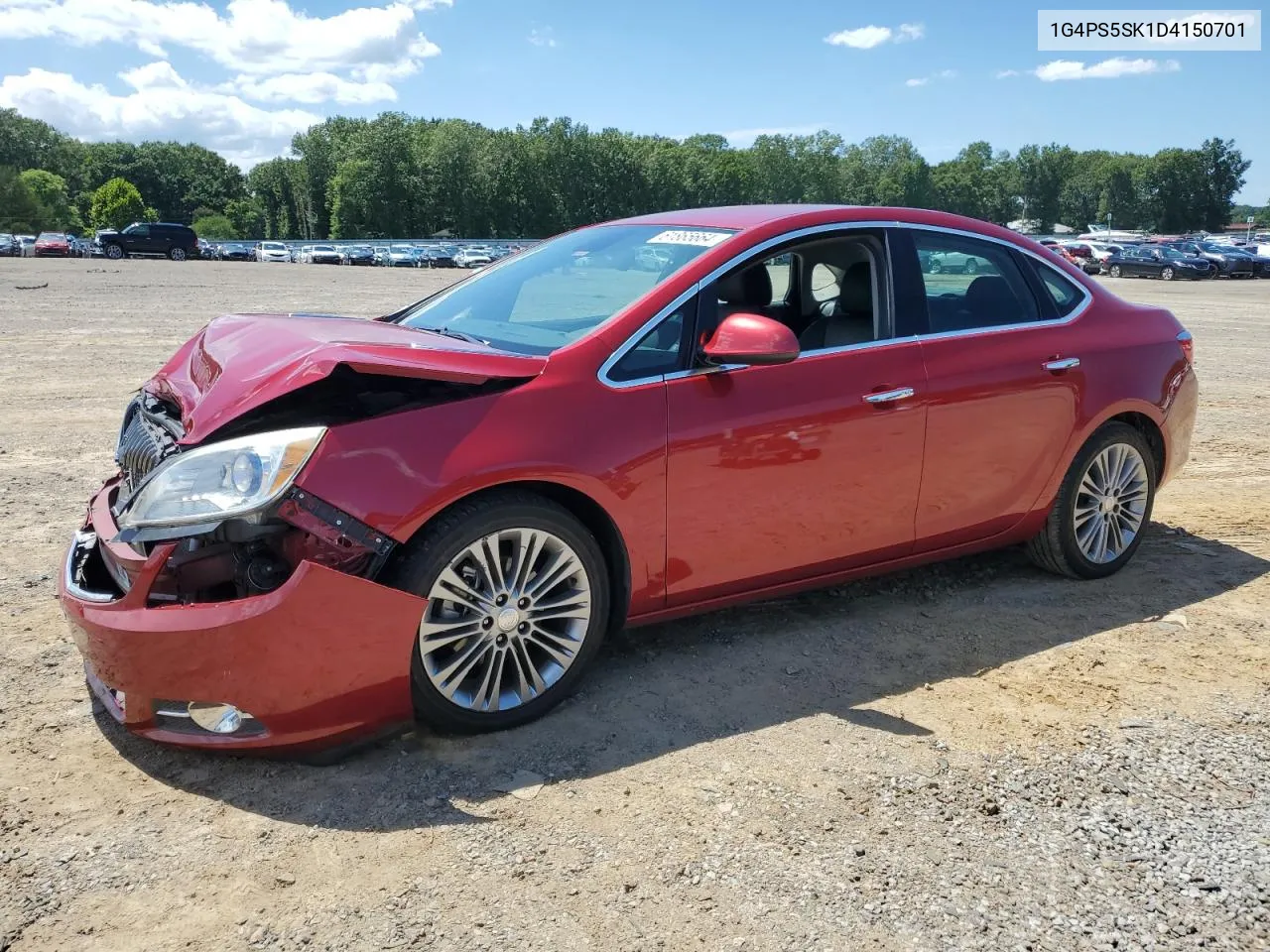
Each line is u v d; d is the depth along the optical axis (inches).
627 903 92.5
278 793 109.9
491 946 86.7
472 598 117.9
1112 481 179.0
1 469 251.1
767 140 5885.8
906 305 152.1
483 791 110.6
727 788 111.6
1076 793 112.0
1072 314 173.2
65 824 103.7
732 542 136.8
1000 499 164.1
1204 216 6294.3
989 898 94.0
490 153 4680.1
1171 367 183.6
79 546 125.0
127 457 125.5
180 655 105.3
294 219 5659.5
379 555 110.3
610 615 134.4
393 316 168.1
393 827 103.7
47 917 89.8
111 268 1507.1
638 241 154.7
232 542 110.7
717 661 144.9
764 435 135.3
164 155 6210.6
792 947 87.1
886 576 181.5
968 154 6692.9
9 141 5541.3
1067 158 6560.0
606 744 121.1
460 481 112.8
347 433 109.2
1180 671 144.5
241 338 132.3
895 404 146.9
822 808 108.0
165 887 94.3
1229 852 102.1
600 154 4859.7
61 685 134.7
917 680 140.2
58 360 443.8
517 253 179.0
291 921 89.8
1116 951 87.7
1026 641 154.6
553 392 121.6
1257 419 345.4
